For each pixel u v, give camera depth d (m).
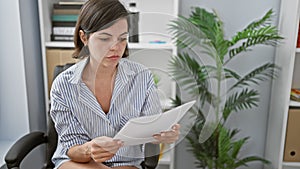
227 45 1.69
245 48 1.76
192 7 1.88
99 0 0.86
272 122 1.96
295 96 1.80
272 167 1.95
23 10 1.62
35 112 1.81
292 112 1.75
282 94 1.79
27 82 1.69
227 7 1.88
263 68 1.84
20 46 1.62
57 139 1.46
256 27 1.89
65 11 1.76
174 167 2.05
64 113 1.12
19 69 1.65
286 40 1.75
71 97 1.08
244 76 1.99
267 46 1.94
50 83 1.80
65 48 1.79
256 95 1.98
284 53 1.78
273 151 1.93
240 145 1.89
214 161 1.84
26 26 1.66
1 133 1.77
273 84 1.95
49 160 1.46
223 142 1.78
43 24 1.70
